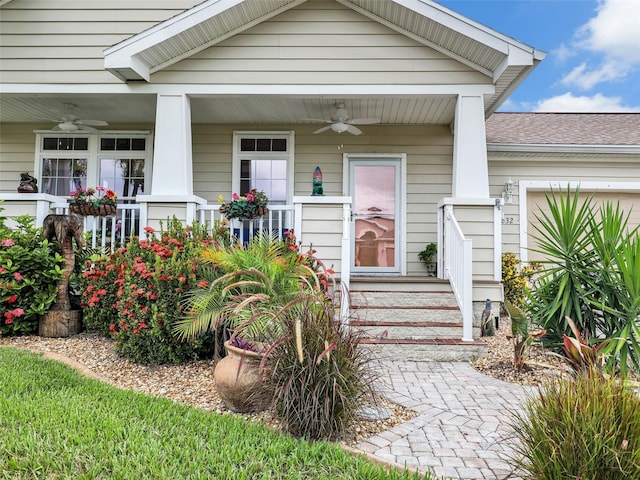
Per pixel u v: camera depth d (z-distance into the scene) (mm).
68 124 6559
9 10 5992
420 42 5566
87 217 6059
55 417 2492
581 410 1875
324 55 5625
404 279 5680
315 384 2574
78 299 5465
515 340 4359
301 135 7434
